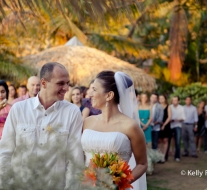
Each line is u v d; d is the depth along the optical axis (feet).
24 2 15.06
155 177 27.73
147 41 62.54
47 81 11.14
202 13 57.67
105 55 42.96
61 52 40.29
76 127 11.21
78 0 14.92
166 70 61.41
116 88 11.21
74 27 47.24
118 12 15.69
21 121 11.12
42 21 47.16
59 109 11.27
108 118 11.11
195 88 51.47
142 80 41.37
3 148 9.73
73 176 6.79
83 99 20.67
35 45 47.96
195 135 40.70
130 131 10.80
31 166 6.72
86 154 11.02
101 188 6.93
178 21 50.88
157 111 33.60
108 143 10.58
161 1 52.85
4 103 15.33
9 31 42.45
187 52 61.00
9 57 39.50
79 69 38.04
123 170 9.29
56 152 7.00
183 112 35.45
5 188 6.57
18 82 38.78
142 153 10.99
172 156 37.65
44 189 6.59
